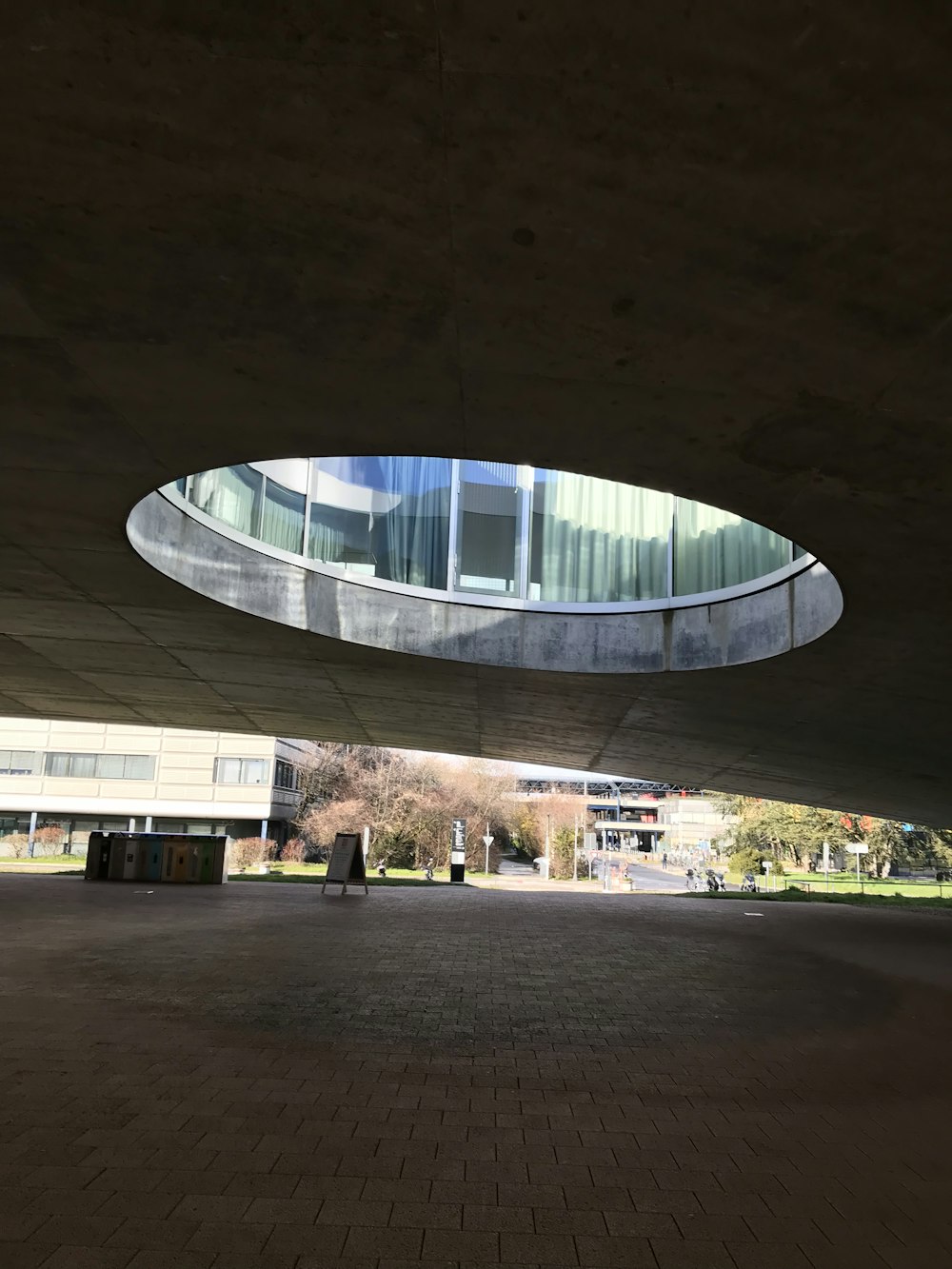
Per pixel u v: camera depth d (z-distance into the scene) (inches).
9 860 1817.2
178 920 553.0
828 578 390.0
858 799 845.2
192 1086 234.7
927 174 141.3
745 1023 330.6
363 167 149.6
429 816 1913.1
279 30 125.5
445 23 122.4
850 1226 168.1
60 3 123.6
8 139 149.1
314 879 927.7
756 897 959.6
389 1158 193.0
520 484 555.2
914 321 177.6
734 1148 206.7
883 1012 358.9
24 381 233.1
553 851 2491.4
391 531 541.0
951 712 487.5
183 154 149.9
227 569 461.1
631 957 476.4
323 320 194.9
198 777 2043.6
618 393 214.8
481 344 198.1
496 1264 149.9
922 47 120.4
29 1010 311.1
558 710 654.5
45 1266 143.2
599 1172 190.5
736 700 543.5
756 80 128.0
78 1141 195.6
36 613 501.0
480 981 387.5
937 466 238.1
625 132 138.6
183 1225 158.9
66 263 180.9
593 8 119.0
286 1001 334.6
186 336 206.2
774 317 179.8
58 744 2057.1
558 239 162.7
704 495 273.4
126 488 309.0
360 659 563.8
